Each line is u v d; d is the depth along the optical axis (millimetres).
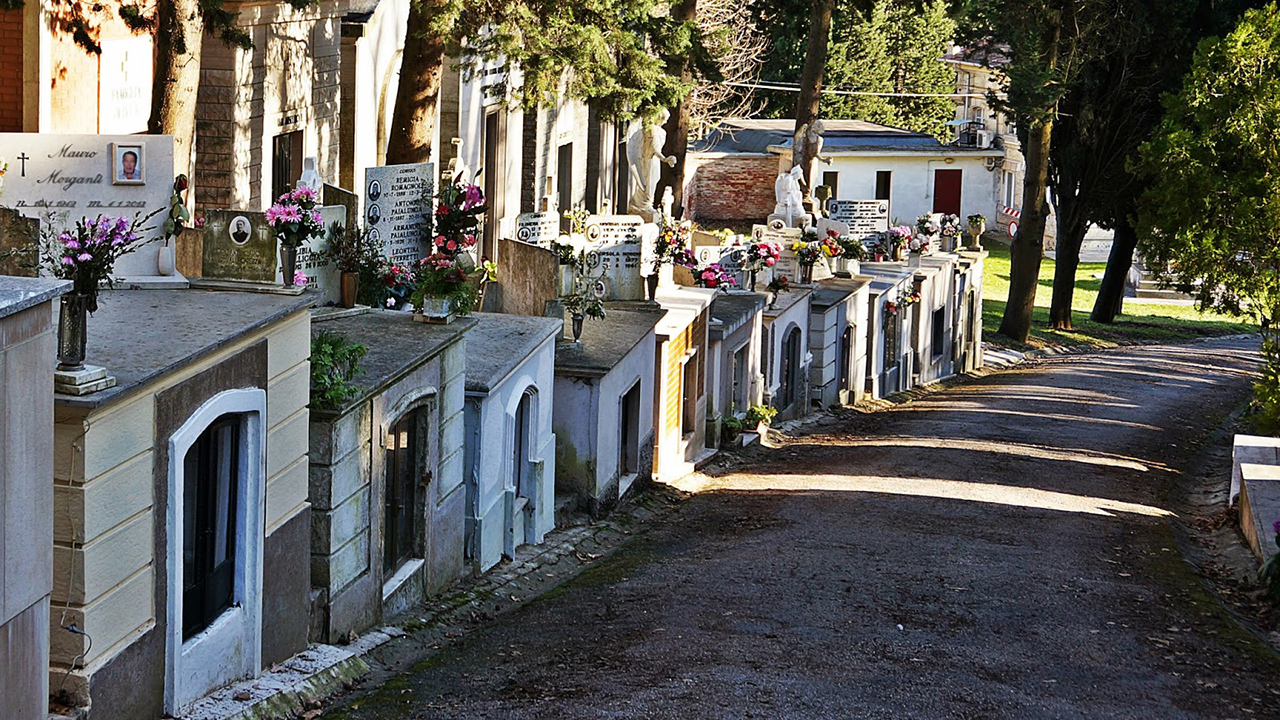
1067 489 27609
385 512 16094
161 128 19562
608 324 25078
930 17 84000
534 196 40406
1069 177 61031
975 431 35688
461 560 18281
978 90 89438
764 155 73188
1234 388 49250
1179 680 14250
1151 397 45250
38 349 9375
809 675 13562
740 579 18234
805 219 41281
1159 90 56469
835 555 19875
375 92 31891
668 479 26922
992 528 22656
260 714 12133
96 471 10359
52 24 20641
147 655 11266
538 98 27688
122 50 22688
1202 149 28672
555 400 22828
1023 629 16016
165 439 11242
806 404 38531
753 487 27000
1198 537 24562
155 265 13906
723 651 14445
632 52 27750
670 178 44656
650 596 17359
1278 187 27828
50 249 12750
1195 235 28719
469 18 27422
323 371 14133
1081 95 57750
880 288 43594
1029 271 60312
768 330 34656
